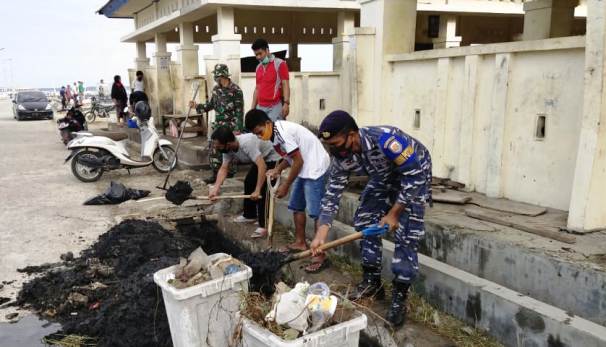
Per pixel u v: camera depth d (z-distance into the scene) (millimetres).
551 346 3021
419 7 10555
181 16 10664
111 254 5059
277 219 5980
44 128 19453
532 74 4488
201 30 14070
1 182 8805
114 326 3762
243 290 3363
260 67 6754
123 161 8859
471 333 3465
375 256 3785
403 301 3537
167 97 13852
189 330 3189
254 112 4355
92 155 8773
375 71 6375
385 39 6148
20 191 8086
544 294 3293
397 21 6148
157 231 5629
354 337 2885
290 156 4367
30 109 23500
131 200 7152
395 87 6176
